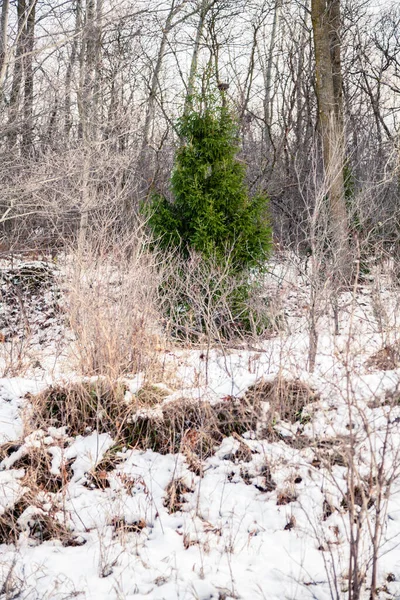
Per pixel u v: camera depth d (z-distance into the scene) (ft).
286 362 16.60
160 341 19.02
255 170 46.21
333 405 13.83
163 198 25.98
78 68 31.30
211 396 14.69
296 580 10.07
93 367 17.26
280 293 22.27
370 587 9.86
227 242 24.13
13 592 10.18
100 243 21.70
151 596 9.89
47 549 11.39
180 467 13.23
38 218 31.22
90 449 13.76
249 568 10.54
